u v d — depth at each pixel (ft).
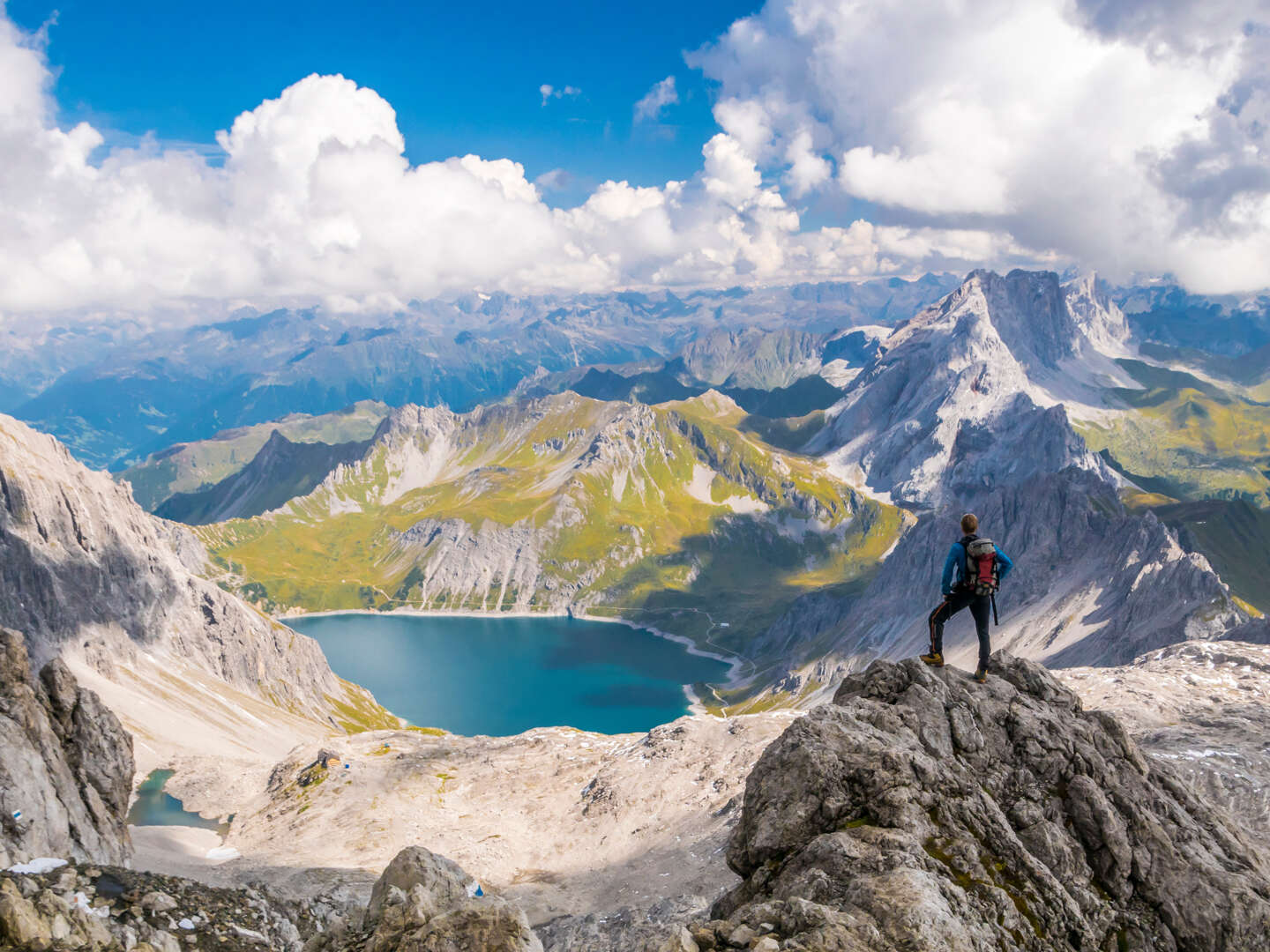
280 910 125.70
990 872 67.87
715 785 356.59
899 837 66.44
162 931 96.22
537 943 62.08
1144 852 75.46
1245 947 70.33
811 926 55.83
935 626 90.94
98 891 98.94
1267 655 321.93
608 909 254.88
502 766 456.86
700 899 220.64
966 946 55.11
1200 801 84.38
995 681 87.71
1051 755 80.48
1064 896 68.49
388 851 334.85
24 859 100.58
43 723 174.70
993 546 86.48
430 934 62.08
